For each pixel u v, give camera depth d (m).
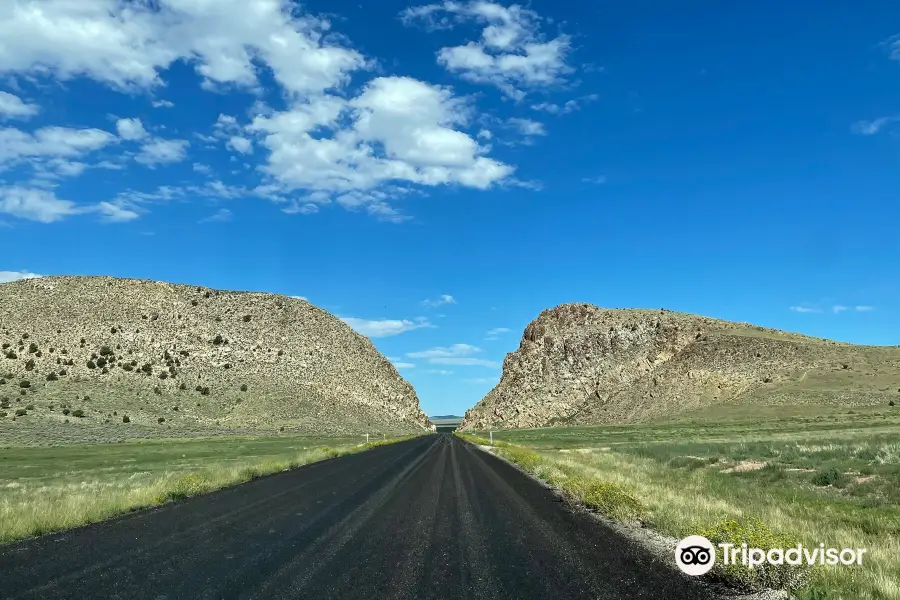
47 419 75.88
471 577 8.28
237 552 9.89
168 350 112.38
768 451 33.03
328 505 16.00
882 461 22.98
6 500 17.38
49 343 102.69
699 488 20.08
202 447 59.03
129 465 38.66
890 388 91.81
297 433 95.75
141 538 11.19
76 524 12.80
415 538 11.23
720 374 117.88
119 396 91.69
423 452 45.38
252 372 115.69
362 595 7.36
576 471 24.41
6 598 7.21
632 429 94.19
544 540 11.05
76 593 7.40
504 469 28.81
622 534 11.69
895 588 7.47
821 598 7.38
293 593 7.41
